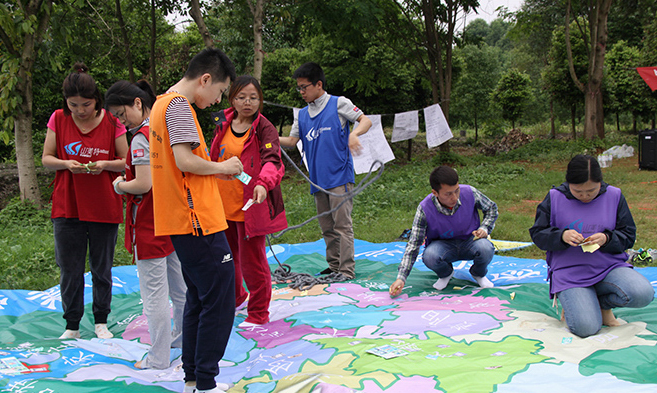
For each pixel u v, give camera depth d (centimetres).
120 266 527
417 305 362
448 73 1678
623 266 297
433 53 1681
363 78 1706
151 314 263
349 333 310
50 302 424
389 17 1602
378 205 923
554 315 335
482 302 362
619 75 2361
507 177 1284
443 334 291
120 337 336
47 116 1636
